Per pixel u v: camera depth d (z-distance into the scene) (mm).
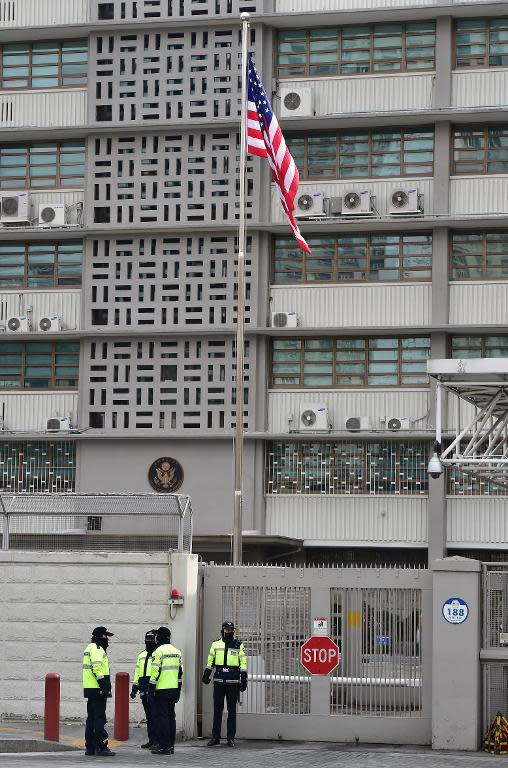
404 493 47031
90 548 27969
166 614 26938
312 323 47844
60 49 49875
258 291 47719
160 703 23922
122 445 48219
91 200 48594
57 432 48438
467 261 47500
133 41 48750
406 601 27172
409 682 26922
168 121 47875
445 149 47219
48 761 21672
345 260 48094
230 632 26359
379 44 48312
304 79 48406
